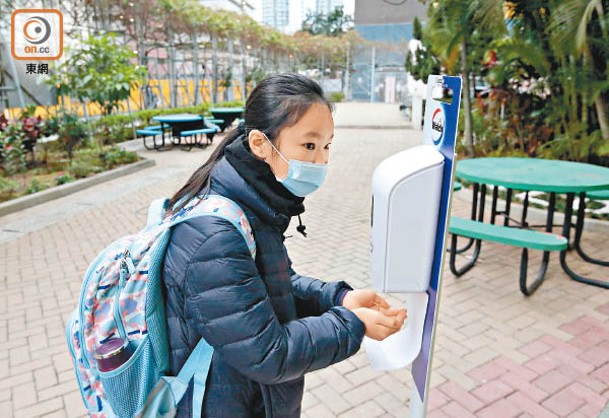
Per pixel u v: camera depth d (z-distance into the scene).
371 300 1.30
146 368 1.09
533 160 4.89
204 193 1.10
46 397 2.62
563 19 5.87
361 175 8.86
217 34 21.69
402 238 1.09
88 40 10.62
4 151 8.41
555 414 2.41
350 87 41.28
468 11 7.16
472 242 4.69
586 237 5.04
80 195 7.50
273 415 1.15
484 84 12.59
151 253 1.05
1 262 4.66
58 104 12.88
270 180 1.10
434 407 2.46
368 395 2.59
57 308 3.68
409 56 17.88
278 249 1.14
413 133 16.38
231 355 0.99
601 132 6.69
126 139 13.79
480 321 3.34
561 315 3.41
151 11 16.59
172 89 21.11
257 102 1.07
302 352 1.02
